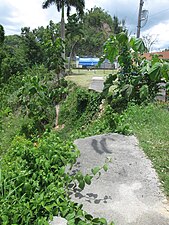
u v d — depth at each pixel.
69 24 29.70
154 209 2.59
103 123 5.88
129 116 6.09
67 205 2.42
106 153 3.91
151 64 7.27
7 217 2.19
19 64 23.11
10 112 14.20
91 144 4.31
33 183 2.72
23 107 9.22
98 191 2.89
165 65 6.45
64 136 8.05
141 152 3.95
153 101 7.41
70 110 12.07
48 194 2.54
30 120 8.58
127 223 2.37
